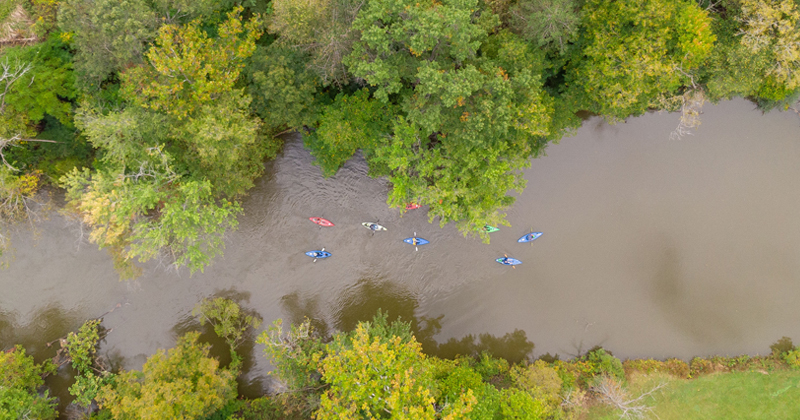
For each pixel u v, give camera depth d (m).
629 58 26.89
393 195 30.31
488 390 29.81
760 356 36.47
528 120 25.95
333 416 25.62
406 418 23.17
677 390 35.56
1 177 27.95
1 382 30.52
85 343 34.81
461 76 23.27
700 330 37.34
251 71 28.06
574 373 36.03
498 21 26.45
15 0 28.19
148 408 27.34
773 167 37.34
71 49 28.66
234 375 35.06
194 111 26.58
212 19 30.25
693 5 25.56
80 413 34.38
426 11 22.33
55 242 35.44
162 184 27.98
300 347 34.19
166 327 36.78
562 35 27.00
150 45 26.12
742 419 34.81
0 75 26.06
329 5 25.06
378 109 29.78
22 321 35.50
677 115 37.22
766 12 25.36
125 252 34.19
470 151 28.64
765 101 35.44
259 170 35.66
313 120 30.19
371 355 26.14
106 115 28.25
